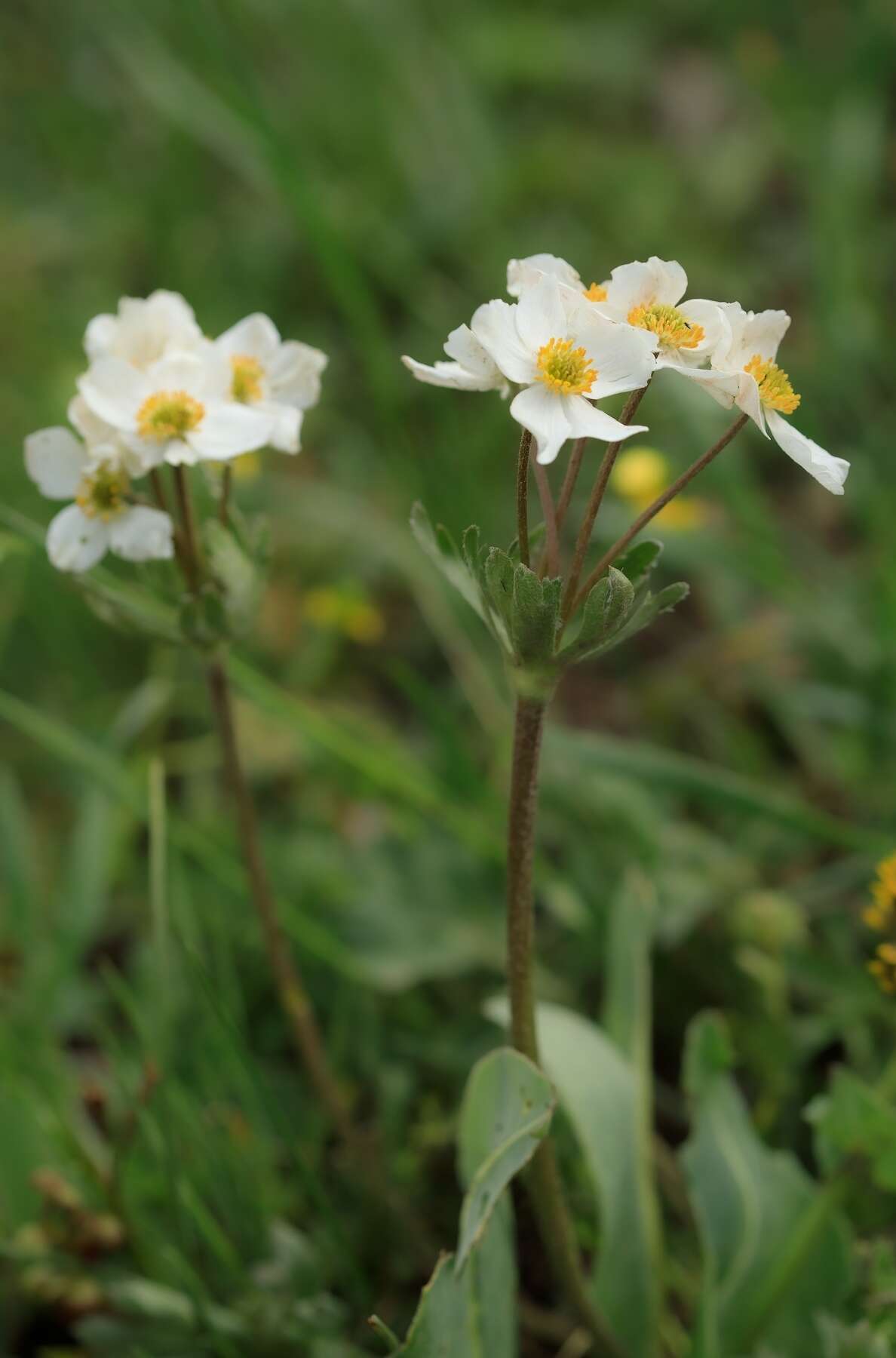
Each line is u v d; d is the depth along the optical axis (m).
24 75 1.58
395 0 1.57
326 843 0.87
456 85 1.50
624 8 1.74
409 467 1.04
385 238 1.32
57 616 1.00
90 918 0.83
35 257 1.36
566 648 0.65
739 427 0.65
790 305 1.33
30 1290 0.75
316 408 1.21
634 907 0.78
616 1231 0.73
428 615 0.96
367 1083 0.82
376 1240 0.78
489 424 1.15
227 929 0.84
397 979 0.82
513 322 0.64
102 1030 0.77
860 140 1.38
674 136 1.58
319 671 1.00
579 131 1.57
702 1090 0.75
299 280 1.32
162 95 1.25
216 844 0.87
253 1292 0.74
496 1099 0.69
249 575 0.71
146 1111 0.73
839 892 0.85
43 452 0.68
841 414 1.16
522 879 0.68
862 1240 0.75
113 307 1.31
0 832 0.84
